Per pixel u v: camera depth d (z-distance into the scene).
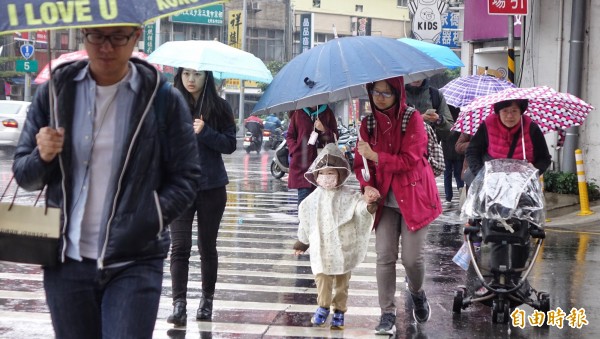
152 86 4.58
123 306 4.52
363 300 9.65
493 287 8.46
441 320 8.69
